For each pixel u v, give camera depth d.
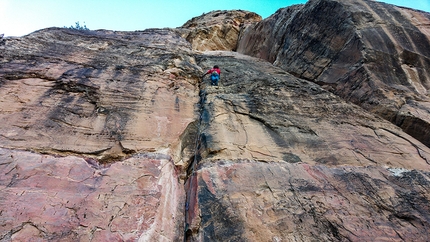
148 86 6.73
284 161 4.61
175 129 5.43
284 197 3.76
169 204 3.82
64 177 3.73
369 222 3.41
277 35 13.63
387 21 8.34
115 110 5.51
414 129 5.72
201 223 3.43
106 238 3.01
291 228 3.29
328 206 3.64
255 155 4.73
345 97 7.57
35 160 3.89
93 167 4.09
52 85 5.74
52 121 4.77
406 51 7.56
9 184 3.43
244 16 22.73
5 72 5.75
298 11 12.05
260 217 3.44
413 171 4.39
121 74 6.98
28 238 2.84
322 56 9.28
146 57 8.96
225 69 9.73
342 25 8.88
